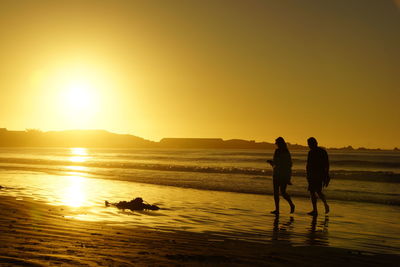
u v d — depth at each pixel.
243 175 27.12
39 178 23.61
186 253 6.22
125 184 20.27
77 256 5.61
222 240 7.55
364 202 14.66
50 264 5.09
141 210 11.57
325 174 11.53
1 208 10.77
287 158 11.76
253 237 7.99
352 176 27.48
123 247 6.43
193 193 16.58
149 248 6.46
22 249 5.92
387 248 7.18
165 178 24.41
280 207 12.98
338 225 9.72
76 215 10.12
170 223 9.45
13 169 33.41
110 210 11.26
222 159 73.81
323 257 6.33
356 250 6.97
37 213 10.02
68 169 33.62
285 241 7.66
